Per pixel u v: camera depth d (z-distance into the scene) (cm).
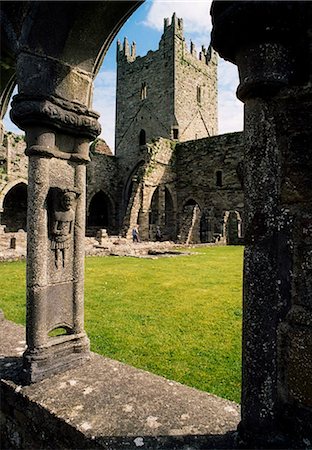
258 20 141
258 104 153
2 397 261
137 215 2470
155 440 192
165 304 626
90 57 282
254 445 154
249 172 156
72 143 291
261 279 154
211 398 239
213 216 2506
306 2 137
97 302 640
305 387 145
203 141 2738
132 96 3472
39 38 253
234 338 450
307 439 143
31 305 268
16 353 313
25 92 257
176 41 3166
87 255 1465
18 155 2152
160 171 2688
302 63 144
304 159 144
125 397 238
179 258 1395
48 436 222
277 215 152
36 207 268
